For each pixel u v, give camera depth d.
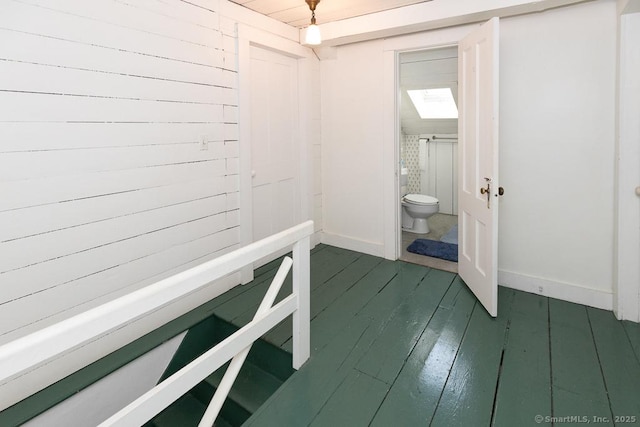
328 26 3.10
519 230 2.67
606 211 2.36
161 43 2.12
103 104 1.86
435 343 2.06
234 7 2.57
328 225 3.83
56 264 1.74
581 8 2.29
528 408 1.57
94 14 1.80
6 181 1.55
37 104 1.62
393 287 2.80
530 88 2.51
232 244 2.71
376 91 3.29
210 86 2.44
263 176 3.12
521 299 2.56
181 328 2.21
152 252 2.17
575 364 1.85
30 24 1.58
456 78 3.88
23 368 0.82
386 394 1.67
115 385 1.88
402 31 2.90
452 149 5.07
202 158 2.42
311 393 1.69
